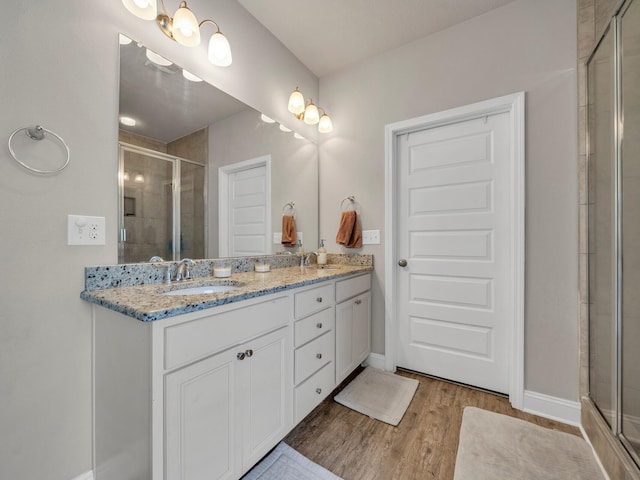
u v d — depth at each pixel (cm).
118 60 119
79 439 107
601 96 134
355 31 193
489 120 183
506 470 118
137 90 126
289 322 130
